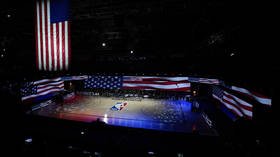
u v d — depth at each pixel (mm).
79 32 11266
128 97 18188
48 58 8555
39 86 12461
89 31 11062
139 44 12250
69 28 8141
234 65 7715
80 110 13820
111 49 13484
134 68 14359
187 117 12102
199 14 8102
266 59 5223
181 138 8039
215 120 10328
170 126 10297
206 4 7281
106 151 8234
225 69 8773
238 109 7133
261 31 5473
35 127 9969
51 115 12453
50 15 8016
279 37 4734
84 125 9289
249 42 6266
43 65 8672
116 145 8438
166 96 17656
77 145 8758
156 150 8086
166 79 12250
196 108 13383
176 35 10578
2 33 10430
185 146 7875
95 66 15266
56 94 16938
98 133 8883
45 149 8055
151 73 13562
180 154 7711
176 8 7961
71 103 16109
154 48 12516
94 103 16172
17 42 11273
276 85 4789
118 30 10656
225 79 8578
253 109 5824
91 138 8875
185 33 10203
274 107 4859
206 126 10219
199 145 7715
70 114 12758
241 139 6156
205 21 8414
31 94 11867
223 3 6727
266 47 5227
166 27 9859
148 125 10508
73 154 7812
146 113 13125
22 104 11312
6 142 8422
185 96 17000
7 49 10992
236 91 7359
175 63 12977
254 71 5891
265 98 5125
